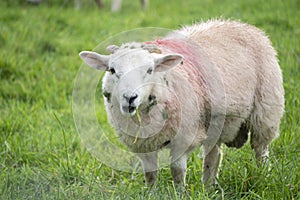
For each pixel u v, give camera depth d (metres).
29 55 18.97
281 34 20.16
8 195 9.27
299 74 15.42
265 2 25.19
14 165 11.32
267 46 11.08
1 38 19.50
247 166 10.38
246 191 10.10
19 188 9.69
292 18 22.36
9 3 25.66
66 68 18.17
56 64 18.27
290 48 17.30
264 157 10.97
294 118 12.60
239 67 10.45
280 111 11.05
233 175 10.38
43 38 20.25
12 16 22.94
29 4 25.41
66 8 25.95
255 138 11.16
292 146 11.47
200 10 25.50
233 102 10.31
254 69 10.70
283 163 10.40
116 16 25.19
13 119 13.83
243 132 11.11
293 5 24.59
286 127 12.27
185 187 9.91
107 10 27.27
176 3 28.64
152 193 9.38
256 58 10.79
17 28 20.92
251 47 10.80
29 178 10.20
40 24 21.86
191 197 9.26
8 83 16.58
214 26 10.92
